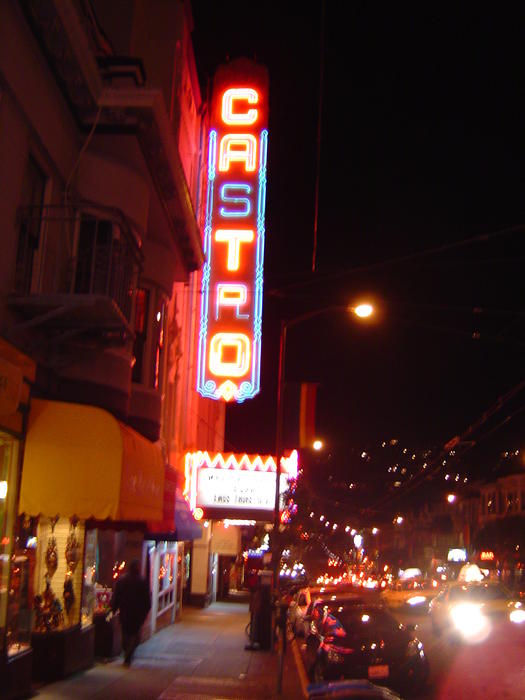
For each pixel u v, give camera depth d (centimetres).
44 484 1104
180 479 2319
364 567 9331
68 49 1252
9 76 1110
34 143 1226
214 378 2484
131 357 1452
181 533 1984
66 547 1378
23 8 1148
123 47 1638
